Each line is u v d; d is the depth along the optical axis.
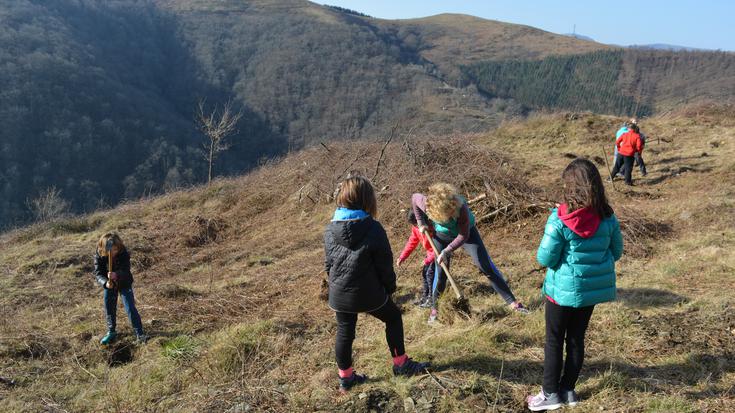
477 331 4.21
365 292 3.31
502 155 11.30
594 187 2.83
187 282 7.82
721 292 4.66
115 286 5.21
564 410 3.14
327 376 3.85
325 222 10.20
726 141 12.39
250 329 4.83
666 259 5.93
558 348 3.08
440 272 4.69
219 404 3.62
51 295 7.64
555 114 16.39
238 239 10.52
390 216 9.16
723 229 6.71
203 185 15.20
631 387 3.32
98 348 5.25
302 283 6.64
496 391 3.44
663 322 4.18
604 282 2.95
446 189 4.30
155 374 4.34
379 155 11.61
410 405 3.37
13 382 4.51
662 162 11.55
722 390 3.19
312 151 14.29
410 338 4.43
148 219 12.23
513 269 6.08
